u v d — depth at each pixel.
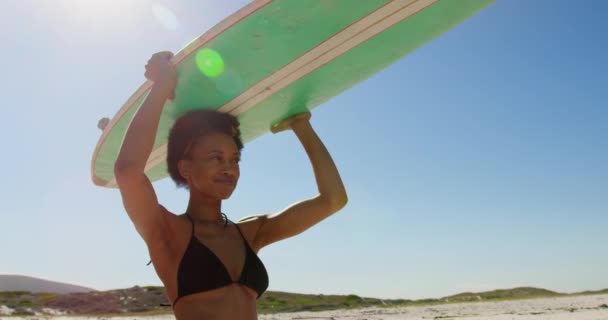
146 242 2.02
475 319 14.72
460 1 2.20
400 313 20.14
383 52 2.45
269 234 2.43
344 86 2.66
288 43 2.19
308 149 2.70
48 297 28.39
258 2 1.99
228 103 2.46
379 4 2.09
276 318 19.23
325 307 26.89
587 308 18.19
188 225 2.10
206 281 1.95
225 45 2.13
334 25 2.15
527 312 17.17
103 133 2.53
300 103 2.67
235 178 2.25
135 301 27.30
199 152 2.21
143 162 1.91
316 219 2.48
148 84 2.26
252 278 2.08
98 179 2.91
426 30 2.37
